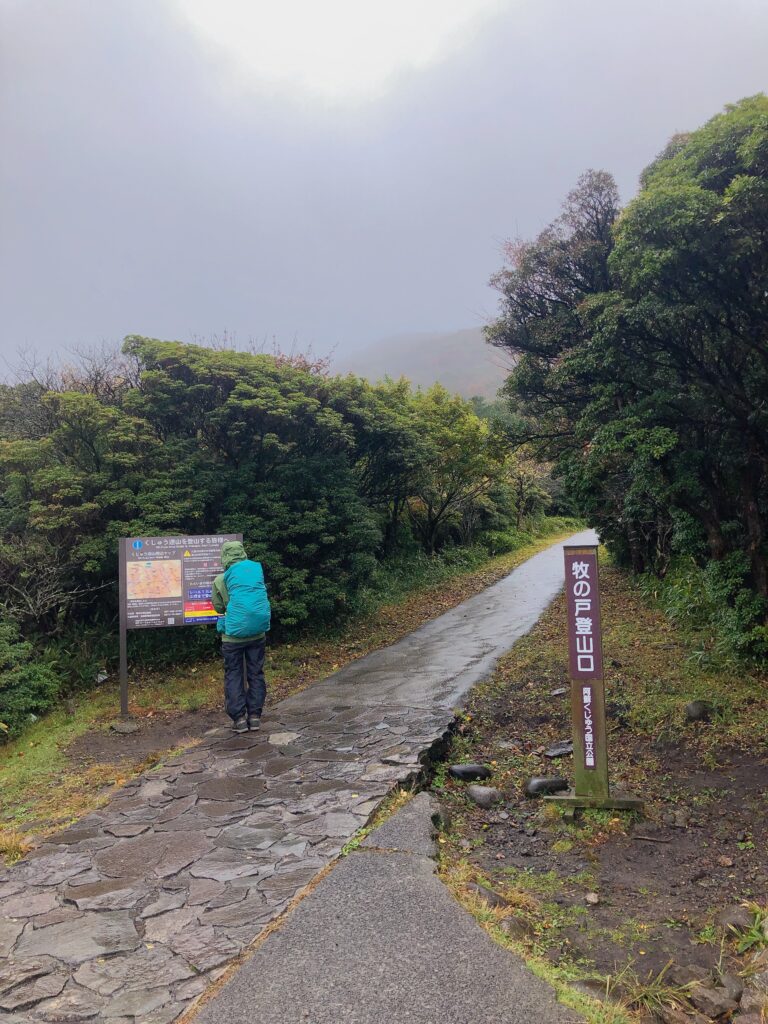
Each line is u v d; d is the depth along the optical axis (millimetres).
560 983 2807
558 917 3539
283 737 6145
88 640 9430
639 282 6297
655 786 5164
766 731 5801
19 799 5262
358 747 5734
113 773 5668
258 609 6398
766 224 5750
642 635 9648
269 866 3785
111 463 9703
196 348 10344
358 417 11633
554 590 16141
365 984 2729
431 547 20891
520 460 20219
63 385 13078
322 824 4277
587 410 8203
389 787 4820
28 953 3066
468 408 17969
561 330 10992
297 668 9156
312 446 11219
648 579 13023
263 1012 2582
